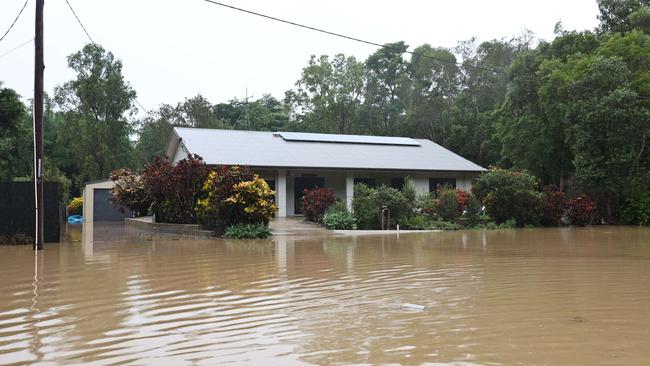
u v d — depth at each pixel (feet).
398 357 14.98
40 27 46.80
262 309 21.43
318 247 47.39
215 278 29.50
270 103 209.87
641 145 81.92
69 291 25.63
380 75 176.76
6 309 21.71
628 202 85.56
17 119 88.53
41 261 37.42
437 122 143.74
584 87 84.17
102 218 104.94
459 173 98.17
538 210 79.25
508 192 77.61
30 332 18.10
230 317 20.07
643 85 84.84
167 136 150.41
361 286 26.76
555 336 17.11
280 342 16.61
